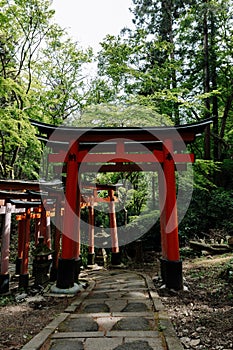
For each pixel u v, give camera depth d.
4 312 4.73
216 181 13.42
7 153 13.53
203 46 13.20
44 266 6.48
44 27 11.72
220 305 4.08
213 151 14.35
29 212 7.54
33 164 14.67
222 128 13.84
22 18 10.89
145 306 4.45
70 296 5.39
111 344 2.99
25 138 11.32
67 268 5.67
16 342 3.23
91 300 5.01
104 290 5.92
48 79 14.45
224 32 13.31
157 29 14.09
